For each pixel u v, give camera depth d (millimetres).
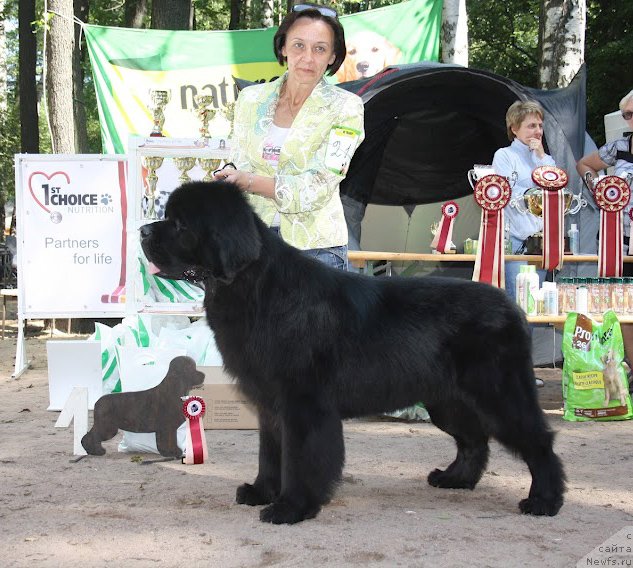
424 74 7723
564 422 6266
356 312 3623
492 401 3742
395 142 9531
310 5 4137
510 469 4746
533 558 3162
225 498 4012
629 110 7062
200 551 3207
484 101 8617
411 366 3678
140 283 6031
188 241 3320
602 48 17562
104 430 4945
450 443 5457
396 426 6102
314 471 3523
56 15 11984
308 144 4148
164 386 4895
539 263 6789
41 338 12031
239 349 3529
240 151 4352
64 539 3357
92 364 6500
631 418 6340
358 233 9492
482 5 22672
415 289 3787
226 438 5566
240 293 3471
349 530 3490
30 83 18422
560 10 10492
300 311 3492
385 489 4250
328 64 4328
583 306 6516
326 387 3539
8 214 26141
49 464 4738
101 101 10805
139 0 18859
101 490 4164
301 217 4207
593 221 8000
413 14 11180
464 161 9820
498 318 3752
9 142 22828
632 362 6930
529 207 6699
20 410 6551
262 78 11031
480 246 6309
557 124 8016
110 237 8352
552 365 8133
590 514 3785
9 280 17312
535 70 23984
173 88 10969
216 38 11016
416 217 10445
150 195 6238
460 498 4090
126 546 3270
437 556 3170
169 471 4613
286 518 3551
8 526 3531
